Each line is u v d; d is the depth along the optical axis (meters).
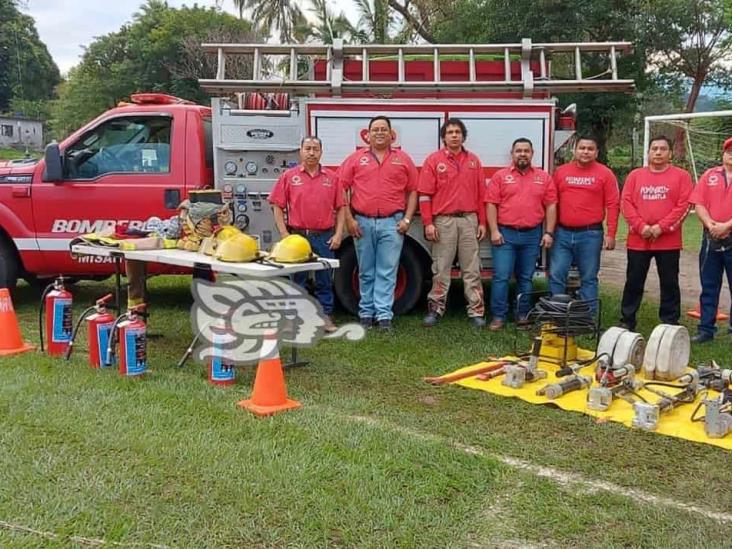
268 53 7.07
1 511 3.05
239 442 3.81
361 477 3.42
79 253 5.53
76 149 6.98
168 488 3.29
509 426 4.26
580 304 5.29
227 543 2.86
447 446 3.86
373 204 6.43
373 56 7.32
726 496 3.39
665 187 6.25
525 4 22.92
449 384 5.04
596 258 6.45
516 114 6.70
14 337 5.62
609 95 23.16
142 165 6.98
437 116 6.73
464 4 24.92
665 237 6.34
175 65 43.31
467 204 6.54
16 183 7.00
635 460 3.79
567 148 7.49
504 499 3.29
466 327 6.72
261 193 6.84
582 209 6.36
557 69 18.95
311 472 3.45
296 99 6.76
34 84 70.38
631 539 2.96
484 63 7.33
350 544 2.88
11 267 7.24
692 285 9.80
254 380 4.95
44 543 2.83
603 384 4.71
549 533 3.01
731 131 15.99
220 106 6.76
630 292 6.55
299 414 4.27
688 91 28.75
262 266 4.78
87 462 3.54
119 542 2.85
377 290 6.59
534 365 5.03
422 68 7.36
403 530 2.97
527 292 6.65
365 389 4.91
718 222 6.24
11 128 57.75
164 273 6.98
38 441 3.78
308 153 6.26
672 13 24.58
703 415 4.41
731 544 2.92
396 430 4.07
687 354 5.12
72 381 4.79
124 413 4.20
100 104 48.97
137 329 4.89
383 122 6.34
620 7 24.08
